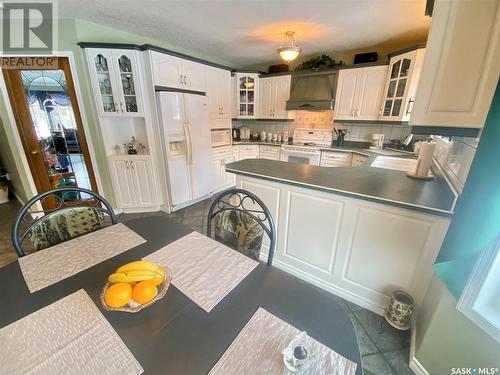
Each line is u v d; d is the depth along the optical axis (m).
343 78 3.36
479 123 1.00
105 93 2.64
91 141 2.78
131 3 2.01
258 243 1.10
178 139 2.98
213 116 3.65
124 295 0.69
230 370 0.55
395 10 2.12
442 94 1.06
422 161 1.72
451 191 1.36
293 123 4.37
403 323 1.40
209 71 3.40
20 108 2.56
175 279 0.85
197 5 2.05
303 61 3.97
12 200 3.46
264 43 3.11
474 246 0.91
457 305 0.98
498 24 0.89
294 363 0.55
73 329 0.65
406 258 1.38
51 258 0.96
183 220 2.97
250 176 1.90
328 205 1.58
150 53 2.57
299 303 0.76
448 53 1.01
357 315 1.54
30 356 0.58
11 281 0.83
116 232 1.18
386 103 3.07
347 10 2.12
